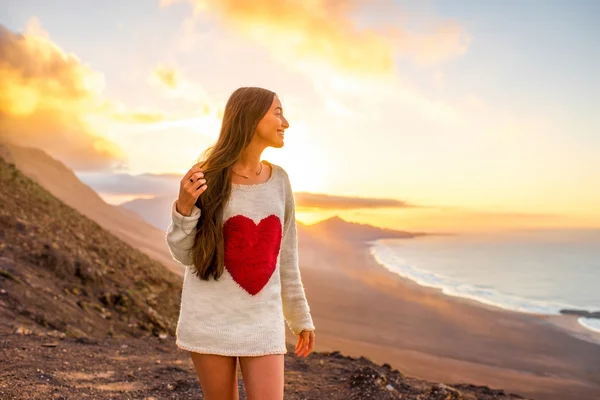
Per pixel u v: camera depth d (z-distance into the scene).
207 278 2.36
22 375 4.58
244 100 2.46
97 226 19.67
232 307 2.34
